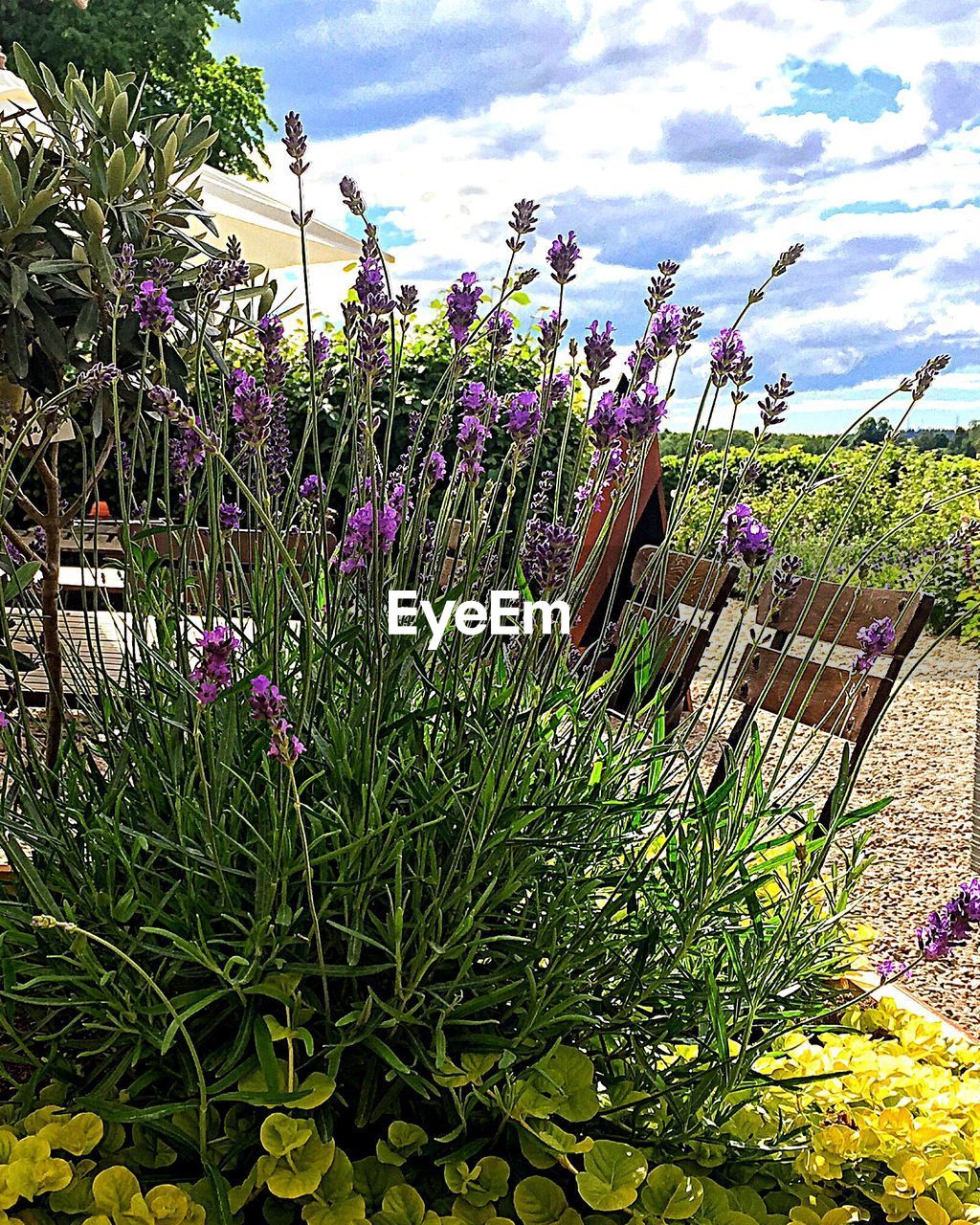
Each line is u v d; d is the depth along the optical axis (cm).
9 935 149
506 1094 146
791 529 434
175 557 220
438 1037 142
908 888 379
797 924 181
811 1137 163
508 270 179
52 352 206
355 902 150
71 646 200
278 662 160
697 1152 159
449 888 155
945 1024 226
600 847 172
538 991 150
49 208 220
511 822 154
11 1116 153
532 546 162
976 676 712
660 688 194
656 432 162
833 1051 200
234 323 224
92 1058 161
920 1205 151
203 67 1894
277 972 147
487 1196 143
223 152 1934
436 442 174
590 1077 151
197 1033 149
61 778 183
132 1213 131
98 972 142
